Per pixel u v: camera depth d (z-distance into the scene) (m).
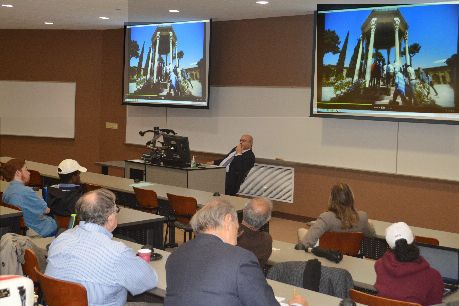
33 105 12.77
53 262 3.20
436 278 3.38
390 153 8.25
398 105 7.96
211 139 10.43
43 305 3.71
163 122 11.18
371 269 4.14
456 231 7.73
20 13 10.19
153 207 6.79
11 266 3.84
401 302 3.05
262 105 9.70
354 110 8.40
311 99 8.84
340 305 2.88
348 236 4.68
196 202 6.38
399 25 7.83
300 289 3.38
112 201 3.26
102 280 3.13
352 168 8.64
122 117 11.95
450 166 7.72
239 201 6.57
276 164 9.55
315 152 9.06
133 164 9.00
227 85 10.13
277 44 9.47
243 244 3.85
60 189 5.55
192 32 10.26
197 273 2.54
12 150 12.97
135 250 4.21
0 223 5.43
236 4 8.48
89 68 12.35
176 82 10.58
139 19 10.54
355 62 8.30
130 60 11.29
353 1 8.16
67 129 12.61
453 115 7.49
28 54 12.72
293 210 9.39
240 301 2.50
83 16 10.32
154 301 3.82
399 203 8.23
